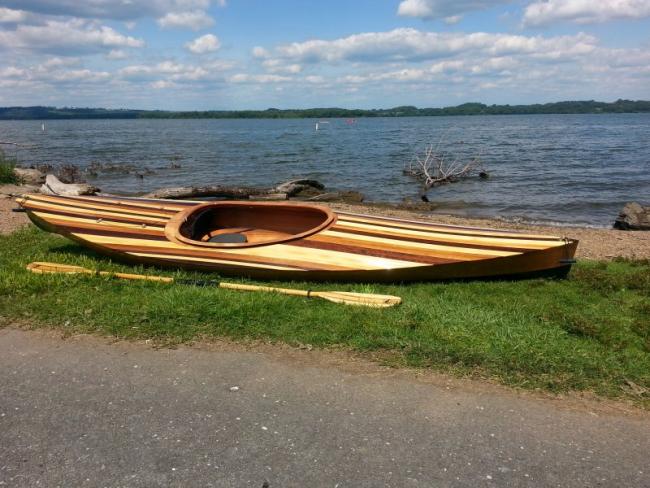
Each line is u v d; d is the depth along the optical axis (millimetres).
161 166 27484
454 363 3984
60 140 53062
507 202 16766
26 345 4270
